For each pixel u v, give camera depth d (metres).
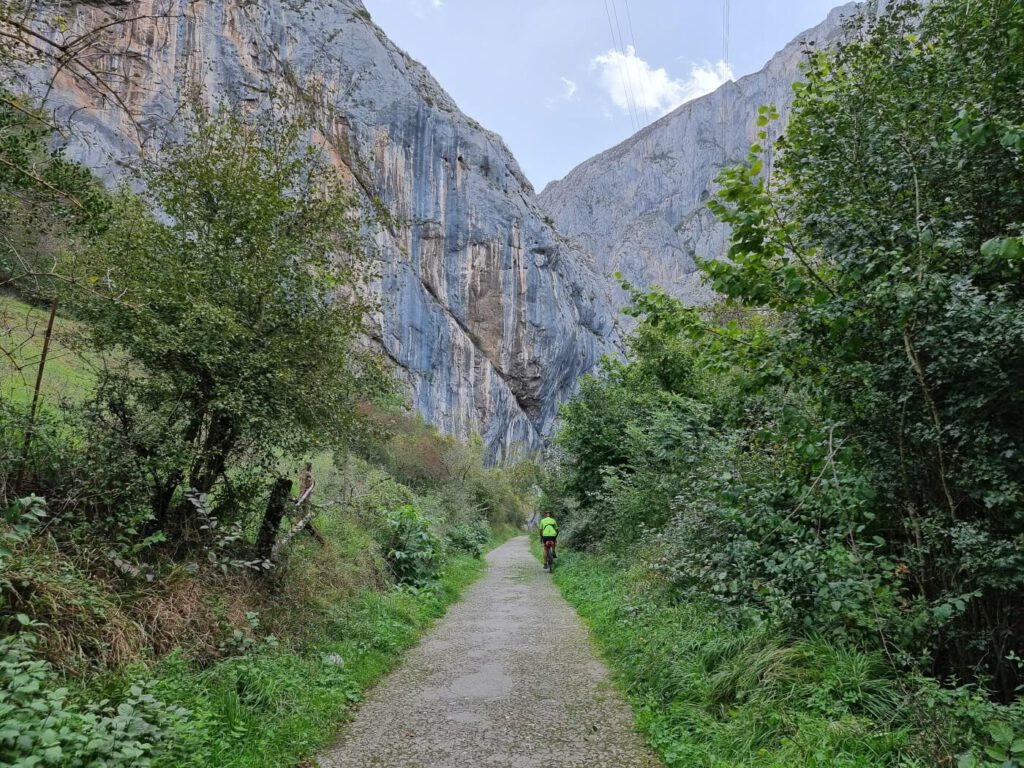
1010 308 3.63
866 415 4.58
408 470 23.84
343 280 7.24
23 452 4.97
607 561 13.16
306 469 8.40
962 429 3.89
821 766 3.28
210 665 4.68
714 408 10.26
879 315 4.15
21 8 4.38
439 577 12.02
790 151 5.37
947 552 4.18
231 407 5.49
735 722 4.09
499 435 64.00
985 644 3.97
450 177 61.28
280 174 6.71
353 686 5.40
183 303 5.47
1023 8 3.91
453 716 4.91
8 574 3.67
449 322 58.66
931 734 3.23
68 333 5.57
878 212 4.50
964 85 4.40
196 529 5.96
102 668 3.73
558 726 4.69
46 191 4.90
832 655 4.36
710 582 6.16
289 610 6.25
